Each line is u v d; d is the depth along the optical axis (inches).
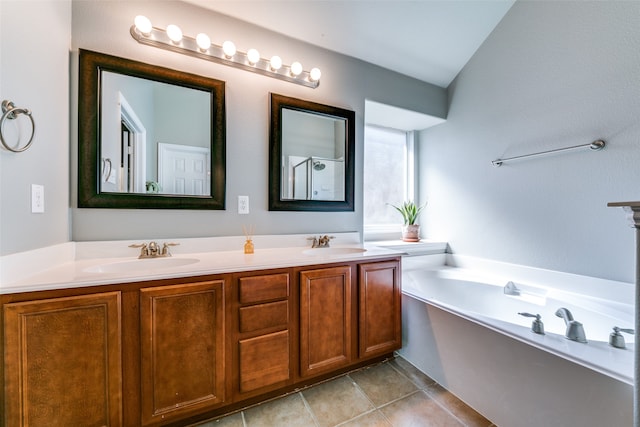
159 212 59.2
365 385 59.9
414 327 68.1
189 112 62.1
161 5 59.6
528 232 74.6
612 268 58.2
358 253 68.2
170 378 43.6
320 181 78.6
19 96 38.6
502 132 80.8
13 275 37.0
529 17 72.9
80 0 52.9
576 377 38.2
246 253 62.9
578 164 63.6
